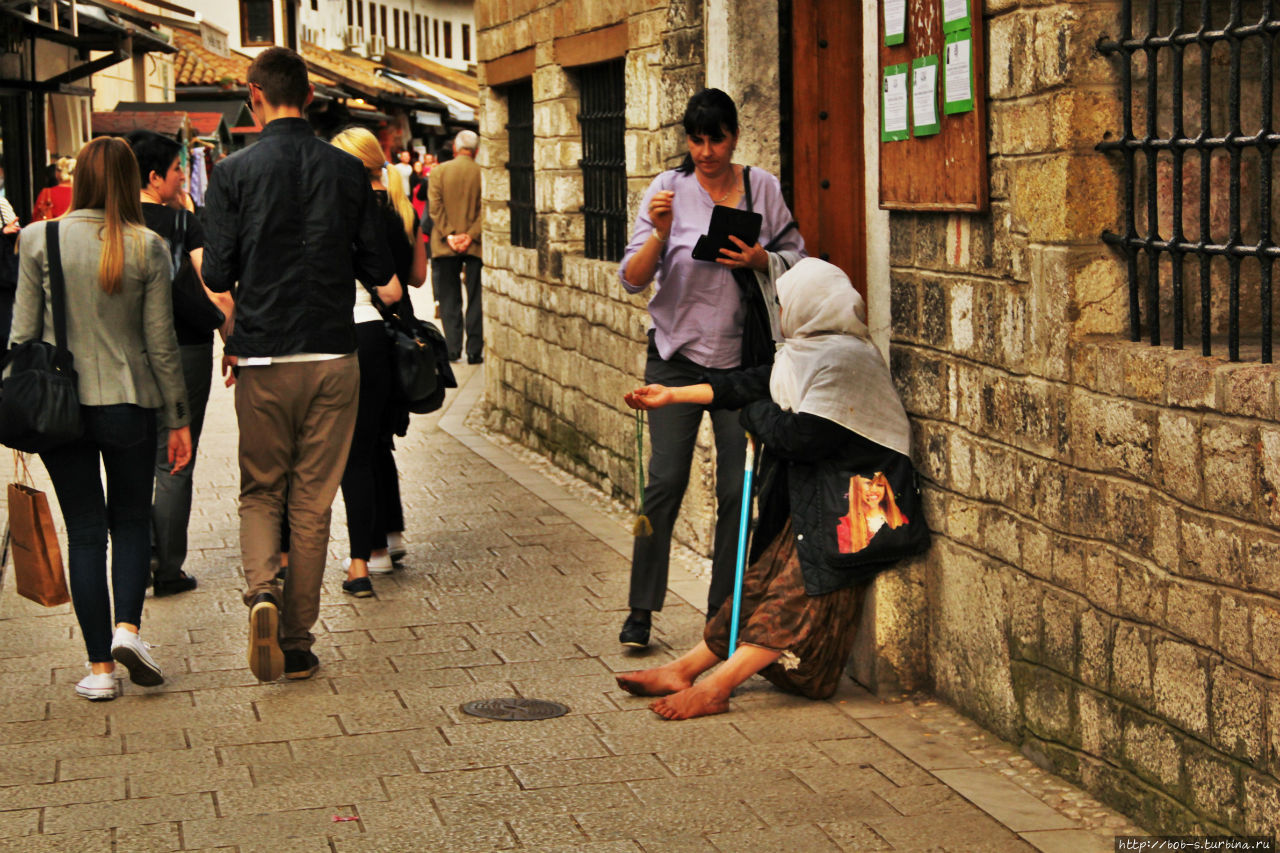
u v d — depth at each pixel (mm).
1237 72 3734
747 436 5602
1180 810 3949
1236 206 3770
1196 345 4152
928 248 5180
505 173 11891
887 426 5219
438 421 12234
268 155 5617
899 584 5309
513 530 8125
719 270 5797
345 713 5242
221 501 8836
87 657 5867
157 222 6625
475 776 4637
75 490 5430
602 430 9117
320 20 51938
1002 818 4246
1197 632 3830
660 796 4461
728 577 5895
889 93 5328
